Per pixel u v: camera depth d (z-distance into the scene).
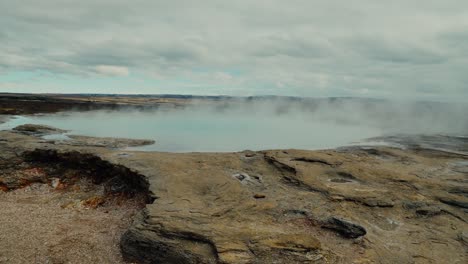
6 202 15.52
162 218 11.65
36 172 18.12
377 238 12.01
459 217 13.75
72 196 16.28
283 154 19.45
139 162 16.84
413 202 14.28
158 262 10.74
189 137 33.38
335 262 10.52
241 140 31.64
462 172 18.66
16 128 32.47
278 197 14.18
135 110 73.88
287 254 10.54
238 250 10.40
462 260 11.05
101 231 12.79
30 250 11.25
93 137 29.44
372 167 18.44
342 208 13.62
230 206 12.94
